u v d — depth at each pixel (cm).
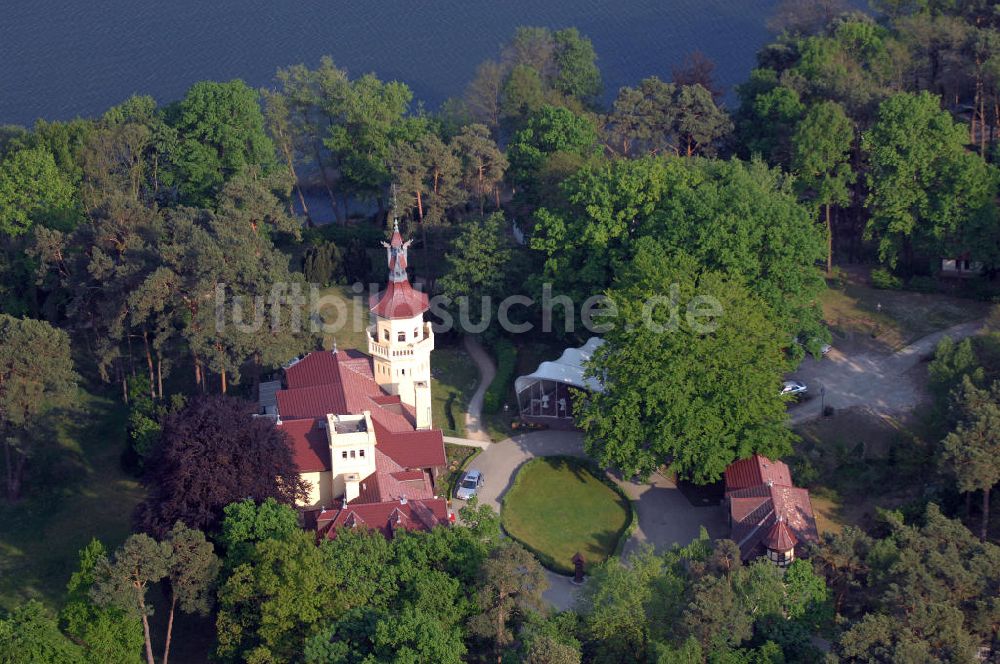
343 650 10381
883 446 14738
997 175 17012
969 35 19775
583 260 16825
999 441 12662
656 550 13425
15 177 18412
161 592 13038
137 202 16838
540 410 15875
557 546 13575
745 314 14188
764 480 13475
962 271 17925
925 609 10619
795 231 15388
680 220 15700
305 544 11425
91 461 15750
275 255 15912
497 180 19600
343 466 13100
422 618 10325
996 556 11375
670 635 10931
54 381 14938
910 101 17125
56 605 13262
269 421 13250
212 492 12431
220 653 11494
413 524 12619
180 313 15788
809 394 15712
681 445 13762
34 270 17950
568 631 11012
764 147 19862
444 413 16175
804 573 11650
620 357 14188
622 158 18225
